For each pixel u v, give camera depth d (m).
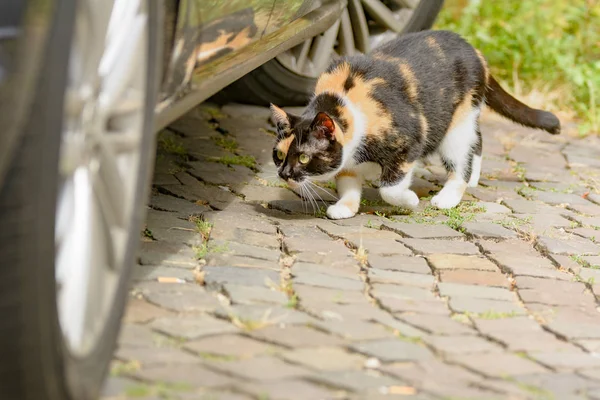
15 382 2.60
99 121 3.11
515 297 4.46
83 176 3.07
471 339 3.87
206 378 3.29
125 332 3.62
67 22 2.72
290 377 3.35
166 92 3.98
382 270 4.64
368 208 5.81
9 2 2.58
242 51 4.90
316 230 5.24
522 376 3.55
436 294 4.41
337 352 3.61
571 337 4.00
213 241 4.84
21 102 2.55
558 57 9.07
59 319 2.73
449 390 3.36
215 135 7.09
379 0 7.51
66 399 2.77
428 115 5.75
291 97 7.73
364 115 5.47
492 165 7.05
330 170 5.53
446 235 5.32
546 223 5.71
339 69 5.70
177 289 4.11
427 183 6.50
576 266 4.95
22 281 2.56
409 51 5.85
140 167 3.45
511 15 9.89
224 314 3.88
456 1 10.36
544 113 6.53
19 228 2.56
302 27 5.80
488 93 6.47
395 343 3.74
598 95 8.75
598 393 3.45
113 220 3.26
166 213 5.24
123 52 3.31
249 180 6.11
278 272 4.49
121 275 3.27
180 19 3.88
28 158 2.59
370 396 3.26
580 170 7.12
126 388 3.17
